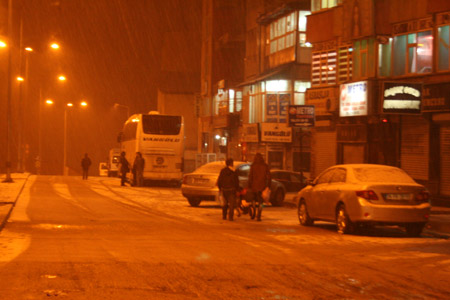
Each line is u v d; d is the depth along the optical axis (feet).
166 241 39.22
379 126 92.27
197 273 27.84
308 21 110.01
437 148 81.92
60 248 34.94
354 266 30.83
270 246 37.99
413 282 26.81
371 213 44.73
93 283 24.97
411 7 87.40
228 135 177.68
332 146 105.09
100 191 99.14
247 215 65.31
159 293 23.40
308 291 24.36
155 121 123.03
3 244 36.47
